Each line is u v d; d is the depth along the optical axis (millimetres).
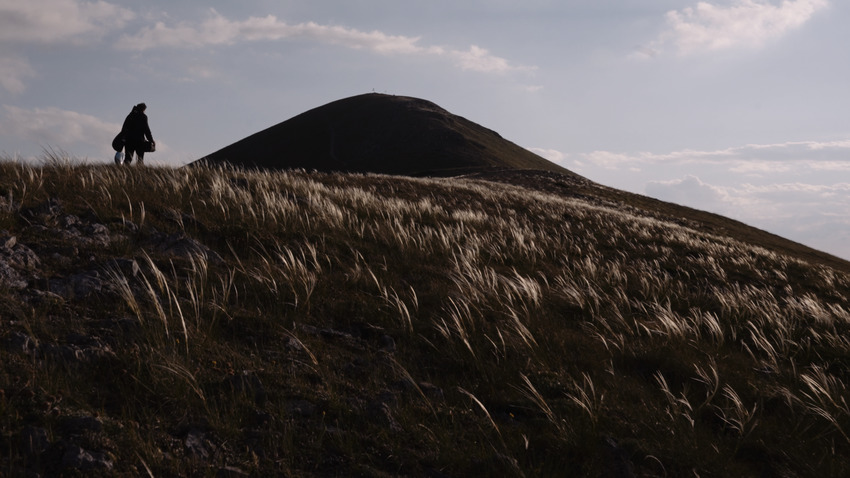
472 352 4680
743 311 8289
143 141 11719
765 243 41781
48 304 4121
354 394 3910
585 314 6914
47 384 3105
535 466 3363
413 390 4121
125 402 3193
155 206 7523
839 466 3879
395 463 3184
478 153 100188
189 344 3988
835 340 7223
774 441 4223
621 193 52219
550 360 5160
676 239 17266
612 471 3430
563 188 44188
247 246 6930
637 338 6238
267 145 115125
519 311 6367
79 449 2617
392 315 5602
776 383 5477
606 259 12391
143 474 2641
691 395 4852
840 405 4895
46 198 6832
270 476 2855
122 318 4141
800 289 12961
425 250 8734
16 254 4785
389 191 18328
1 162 8500
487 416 3949
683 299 8789
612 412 4223
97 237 5848
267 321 4738
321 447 3178
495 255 9797
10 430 2713
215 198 8656
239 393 3486
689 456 3732
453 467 3238
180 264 5664
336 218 9383
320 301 5605
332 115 120500
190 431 3045
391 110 118062
